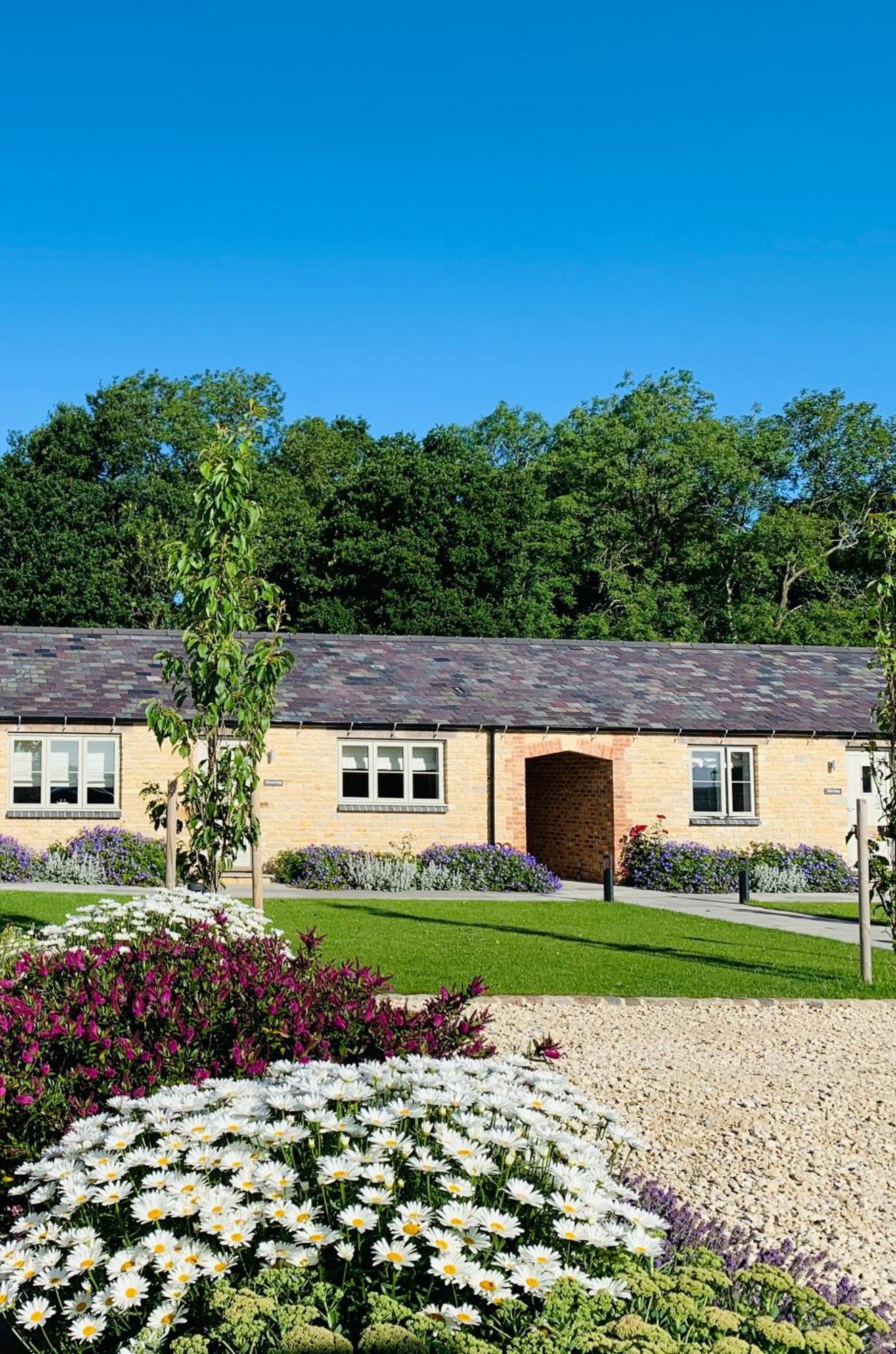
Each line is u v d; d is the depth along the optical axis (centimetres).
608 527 4772
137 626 4397
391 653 2811
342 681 2642
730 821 2669
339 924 1711
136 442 4728
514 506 4322
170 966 696
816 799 2709
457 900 2145
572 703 2669
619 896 2344
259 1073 595
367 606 4103
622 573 4678
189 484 4703
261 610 4150
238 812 1227
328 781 2500
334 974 712
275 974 688
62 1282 384
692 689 2812
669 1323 384
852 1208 658
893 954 1551
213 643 1224
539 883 2420
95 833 2309
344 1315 390
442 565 4225
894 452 5131
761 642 4400
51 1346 390
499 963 1378
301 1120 467
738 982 1305
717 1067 952
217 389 5641
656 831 2630
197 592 1222
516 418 5553
